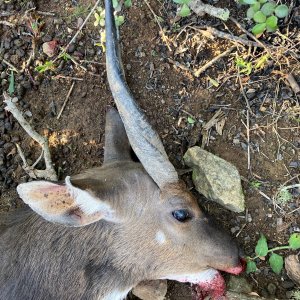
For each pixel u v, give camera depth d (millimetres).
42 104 681
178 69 637
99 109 663
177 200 533
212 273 579
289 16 616
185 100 635
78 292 567
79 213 522
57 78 676
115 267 567
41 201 505
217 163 604
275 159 612
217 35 628
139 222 546
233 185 598
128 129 509
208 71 631
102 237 559
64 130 672
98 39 666
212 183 599
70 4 678
